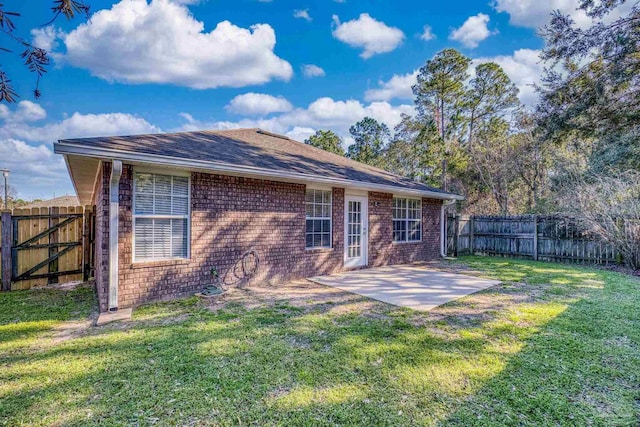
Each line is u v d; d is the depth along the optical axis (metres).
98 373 3.10
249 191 7.02
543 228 11.23
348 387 2.83
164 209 5.89
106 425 2.36
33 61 2.72
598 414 2.47
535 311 5.00
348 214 9.28
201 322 4.55
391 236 10.43
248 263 6.98
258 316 4.82
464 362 3.30
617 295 6.00
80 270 7.97
